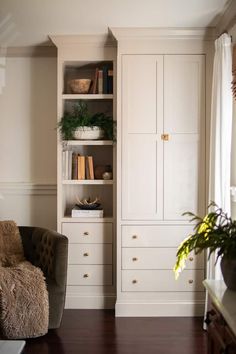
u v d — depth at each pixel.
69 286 4.07
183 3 3.17
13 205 4.39
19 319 3.21
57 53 4.09
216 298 1.98
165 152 3.85
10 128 4.39
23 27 3.69
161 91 3.84
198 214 3.86
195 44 3.83
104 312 3.96
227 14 3.31
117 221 3.87
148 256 3.87
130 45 3.83
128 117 3.86
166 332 3.47
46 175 4.39
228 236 2.06
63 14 3.38
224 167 3.27
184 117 3.85
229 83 3.26
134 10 3.30
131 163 3.86
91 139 4.06
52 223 4.39
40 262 3.68
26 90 4.38
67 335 3.39
